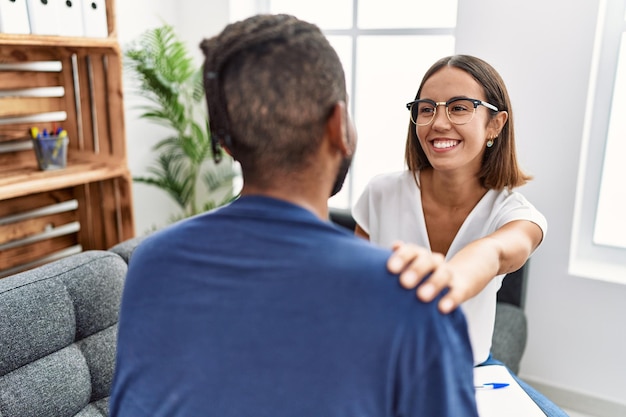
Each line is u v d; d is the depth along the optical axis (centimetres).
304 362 50
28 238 218
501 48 200
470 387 52
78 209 225
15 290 122
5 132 197
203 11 270
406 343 48
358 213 137
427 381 49
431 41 239
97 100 204
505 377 122
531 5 192
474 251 82
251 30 55
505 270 94
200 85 253
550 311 215
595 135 206
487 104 108
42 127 211
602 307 204
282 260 52
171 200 297
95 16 182
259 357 51
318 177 57
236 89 54
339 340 49
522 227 104
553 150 200
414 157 126
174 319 56
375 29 248
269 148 54
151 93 270
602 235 219
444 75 110
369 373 49
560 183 201
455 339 50
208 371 53
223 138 59
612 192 214
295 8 272
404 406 50
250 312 52
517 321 192
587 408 215
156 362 57
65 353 129
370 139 266
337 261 51
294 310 51
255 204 56
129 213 211
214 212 59
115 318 143
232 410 52
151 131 277
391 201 130
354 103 265
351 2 254
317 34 56
